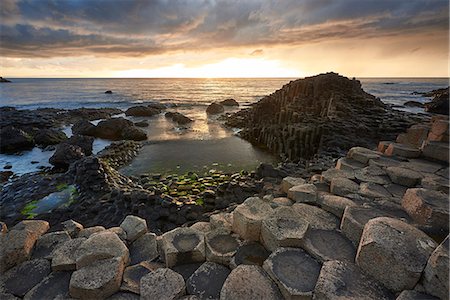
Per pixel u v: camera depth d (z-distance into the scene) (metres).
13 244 3.52
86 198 8.91
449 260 2.26
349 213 3.52
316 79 27.34
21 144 18.08
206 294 2.91
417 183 4.72
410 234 2.75
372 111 22.55
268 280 2.86
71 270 3.32
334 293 2.46
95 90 91.31
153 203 7.85
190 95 72.38
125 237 3.99
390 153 6.31
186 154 16.56
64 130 25.77
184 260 3.42
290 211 3.83
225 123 28.33
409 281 2.43
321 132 16.45
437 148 5.75
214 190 9.74
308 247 3.20
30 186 9.99
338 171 5.57
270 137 18.61
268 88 110.69
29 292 3.04
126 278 3.18
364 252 2.71
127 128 21.72
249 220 3.58
